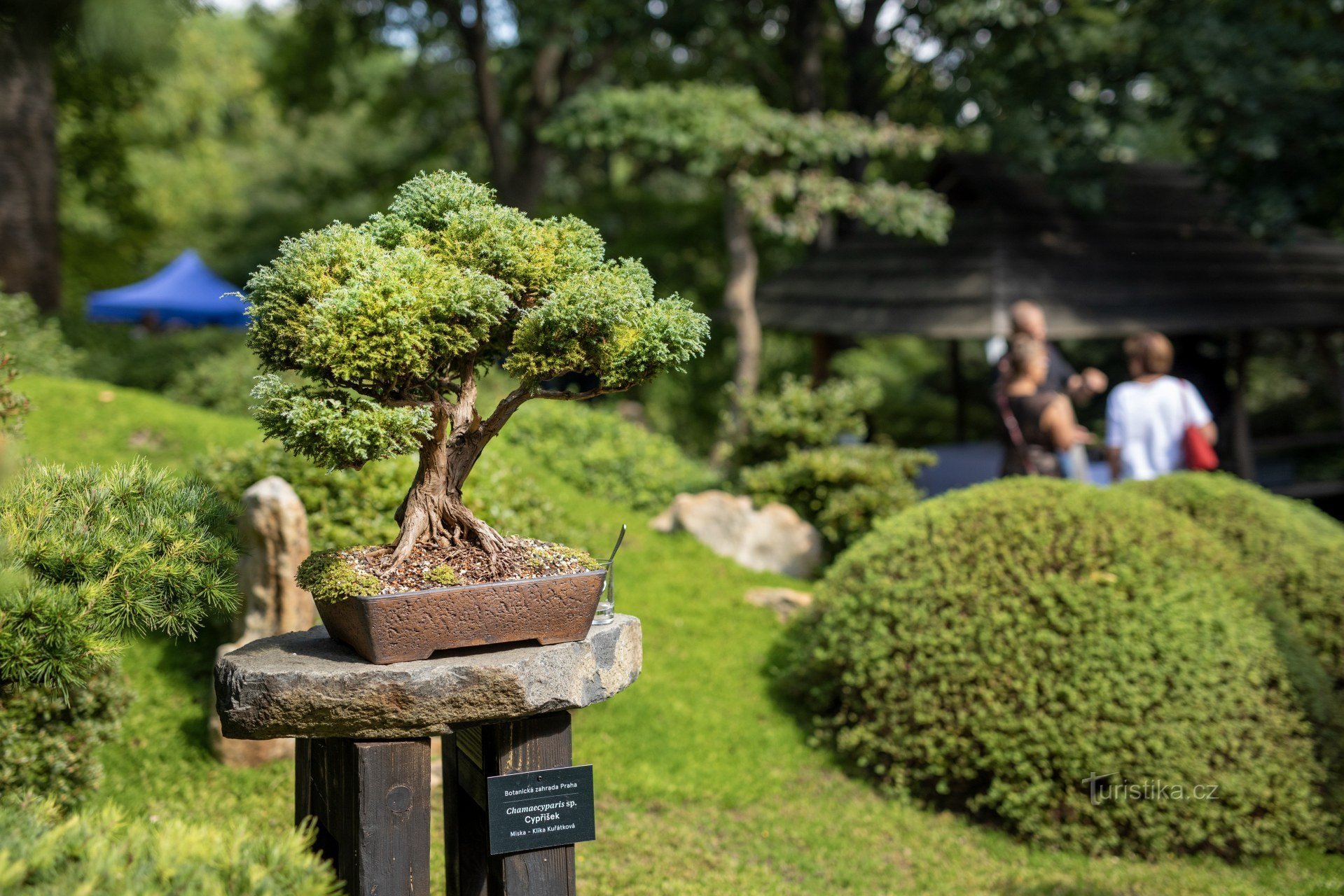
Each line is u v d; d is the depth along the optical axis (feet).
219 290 66.95
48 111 36.24
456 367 8.48
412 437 7.72
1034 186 37.96
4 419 10.35
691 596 22.00
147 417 22.70
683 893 12.78
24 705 12.12
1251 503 19.08
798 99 46.34
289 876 6.57
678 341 8.21
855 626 17.02
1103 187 36.91
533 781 8.53
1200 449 23.16
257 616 15.02
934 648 16.06
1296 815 14.65
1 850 6.00
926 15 42.01
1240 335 37.78
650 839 14.23
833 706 18.07
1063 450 22.35
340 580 7.72
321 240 7.86
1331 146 33.71
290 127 74.38
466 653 8.11
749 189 34.65
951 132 46.26
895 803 15.87
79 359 29.55
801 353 58.39
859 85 46.60
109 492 8.37
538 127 49.65
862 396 26.61
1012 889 13.42
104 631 7.63
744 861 13.92
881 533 18.39
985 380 56.65
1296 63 34.47
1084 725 14.73
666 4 43.21
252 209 75.10
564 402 29.27
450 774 10.16
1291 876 14.06
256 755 15.07
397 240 8.36
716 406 53.31
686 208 54.95
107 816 6.98
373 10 52.08
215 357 33.17
